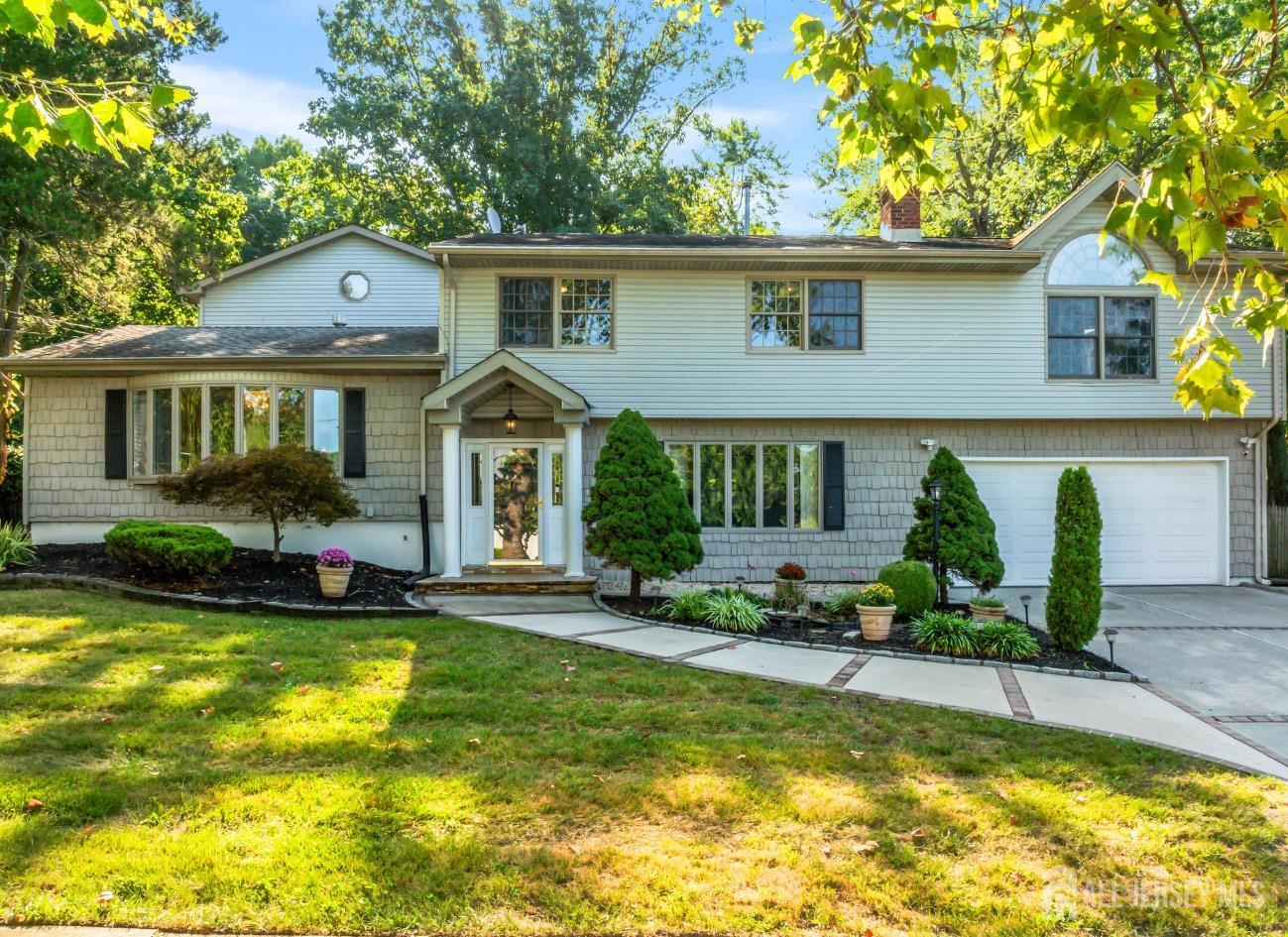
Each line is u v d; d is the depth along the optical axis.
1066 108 3.32
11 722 5.61
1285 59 3.56
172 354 13.28
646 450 11.30
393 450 13.88
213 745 5.27
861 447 14.09
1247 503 14.23
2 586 10.52
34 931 3.21
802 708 6.54
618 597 11.83
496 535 13.32
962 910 3.54
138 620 8.80
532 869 3.76
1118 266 14.16
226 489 11.49
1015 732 6.03
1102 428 14.23
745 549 13.88
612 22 29.31
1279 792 4.96
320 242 18.41
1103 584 14.09
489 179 27.59
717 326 13.95
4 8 3.16
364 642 8.42
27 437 13.55
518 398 13.77
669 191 28.59
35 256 16.89
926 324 14.08
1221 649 9.30
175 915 3.33
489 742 5.50
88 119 3.33
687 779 4.92
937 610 10.87
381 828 4.14
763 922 3.39
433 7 27.77
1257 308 3.00
